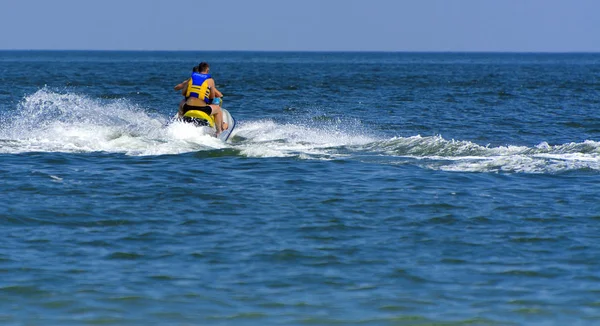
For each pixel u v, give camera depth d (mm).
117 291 24562
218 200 36812
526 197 37906
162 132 55469
